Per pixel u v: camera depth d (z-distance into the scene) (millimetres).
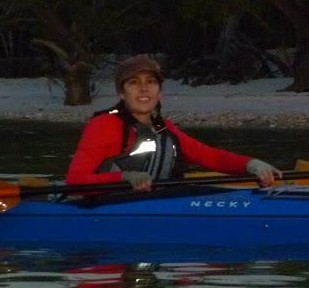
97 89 74125
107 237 14805
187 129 45875
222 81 74562
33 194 14656
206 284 12641
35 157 30203
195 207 14820
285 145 34875
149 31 85250
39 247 14742
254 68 75062
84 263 13812
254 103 58094
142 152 14875
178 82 76812
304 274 13141
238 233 14773
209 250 14562
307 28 64562
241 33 75500
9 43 87875
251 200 14867
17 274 13242
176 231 14750
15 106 64312
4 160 29188
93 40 68562
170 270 13422
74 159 14711
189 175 16156
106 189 14406
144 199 14891
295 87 65438
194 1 62875
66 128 46844
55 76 79438
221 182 14656
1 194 14648
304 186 15281
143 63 14727
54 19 65062
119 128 14797
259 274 13180
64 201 15156
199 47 82375
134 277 13023
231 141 37406
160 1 82500
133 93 14750
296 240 14773
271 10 75000
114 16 66562
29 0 64000
